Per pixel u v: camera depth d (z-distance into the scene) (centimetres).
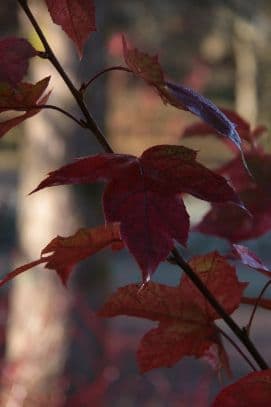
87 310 778
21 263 848
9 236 2041
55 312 770
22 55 155
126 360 855
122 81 1922
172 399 747
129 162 145
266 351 1332
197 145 1666
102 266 827
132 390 808
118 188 143
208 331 181
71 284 817
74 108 816
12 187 2530
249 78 1909
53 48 808
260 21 987
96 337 786
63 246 165
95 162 145
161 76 148
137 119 2133
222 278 178
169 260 168
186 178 144
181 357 183
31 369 695
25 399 574
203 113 147
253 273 1731
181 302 180
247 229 213
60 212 837
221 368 183
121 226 140
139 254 139
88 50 812
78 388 755
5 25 849
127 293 180
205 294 170
